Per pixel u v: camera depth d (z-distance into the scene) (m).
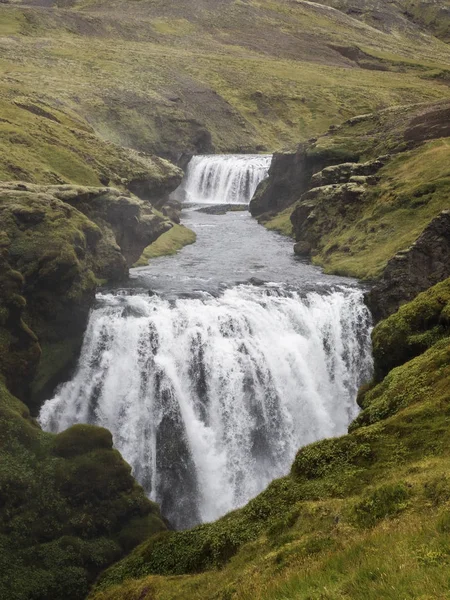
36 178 47.44
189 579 16.27
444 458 16.16
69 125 68.06
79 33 166.62
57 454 27.48
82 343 34.66
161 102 109.06
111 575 19.56
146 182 59.84
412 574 9.70
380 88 166.75
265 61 178.62
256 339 36.56
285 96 149.00
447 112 68.00
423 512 13.36
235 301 38.09
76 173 51.81
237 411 35.47
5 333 30.69
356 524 14.18
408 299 37.12
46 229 33.97
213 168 95.12
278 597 11.23
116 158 59.97
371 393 23.17
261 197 76.88
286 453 36.22
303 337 38.00
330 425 37.56
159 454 33.75
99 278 40.59
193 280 44.00
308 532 15.02
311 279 45.47
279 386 36.53
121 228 44.84
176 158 99.38
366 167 60.94
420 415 18.61
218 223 73.25
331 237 54.50
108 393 34.25
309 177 71.25
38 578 23.94
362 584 10.01
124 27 181.62
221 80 149.50
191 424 34.41
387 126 71.81
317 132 138.38
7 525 24.92
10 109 59.94
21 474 26.16
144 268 48.69
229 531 17.52
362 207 54.53
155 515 27.58
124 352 34.75
